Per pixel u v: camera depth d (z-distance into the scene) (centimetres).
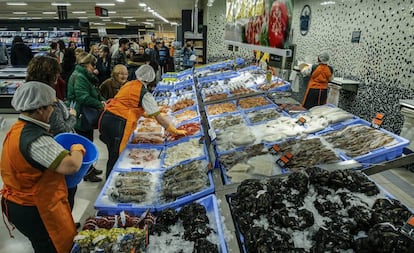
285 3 241
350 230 129
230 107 373
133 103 268
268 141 251
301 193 157
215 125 311
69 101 343
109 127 274
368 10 500
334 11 616
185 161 235
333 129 264
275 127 279
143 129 331
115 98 281
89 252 137
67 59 618
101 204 182
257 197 152
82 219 290
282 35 250
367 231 129
